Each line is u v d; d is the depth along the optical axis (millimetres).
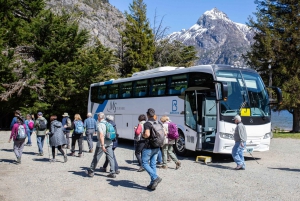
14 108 30891
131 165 11688
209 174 10070
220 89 12227
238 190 8055
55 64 33094
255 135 12227
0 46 28625
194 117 12969
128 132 18062
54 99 32688
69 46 33938
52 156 13289
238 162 10852
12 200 7168
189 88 13461
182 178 9477
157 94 15625
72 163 12117
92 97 22703
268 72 28719
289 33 27906
